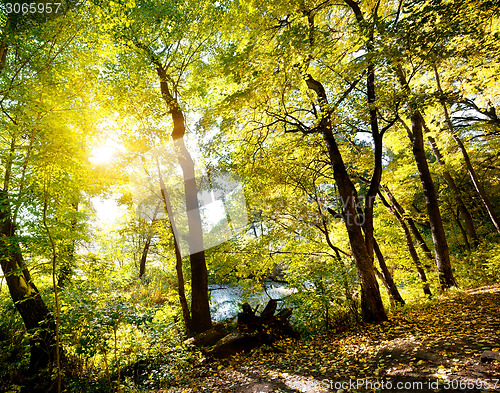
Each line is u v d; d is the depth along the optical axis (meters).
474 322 4.48
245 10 6.88
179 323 8.34
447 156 11.91
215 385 4.38
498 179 15.45
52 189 4.88
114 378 4.96
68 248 5.82
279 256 10.12
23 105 5.02
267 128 8.39
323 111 6.93
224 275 10.27
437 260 9.12
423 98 5.62
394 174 11.22
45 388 5.08
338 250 9.42
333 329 6.51
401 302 8.25
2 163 5.73
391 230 12.24
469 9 4.52
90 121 6.76
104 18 6.64
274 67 5.83
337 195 10.83
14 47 5.93
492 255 10.22
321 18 7.75
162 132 8.66
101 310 4.39
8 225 5.81
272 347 6.16
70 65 6.73
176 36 8.41
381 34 4.83
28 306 5.84
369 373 3.55
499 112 11.34
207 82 8.82
